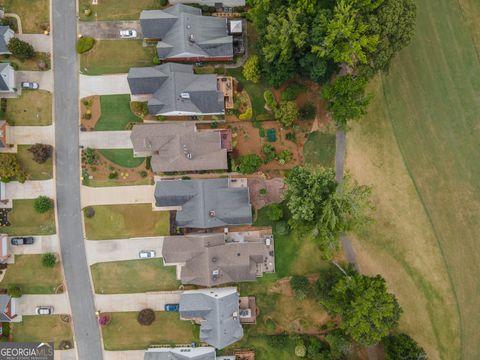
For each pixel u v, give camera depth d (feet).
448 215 224.94
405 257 224.74
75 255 226.38
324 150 226.58
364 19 189.06
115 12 229.45
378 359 221.87
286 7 196.24
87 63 228.63
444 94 226.99
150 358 214.69
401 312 207.00
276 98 227.20
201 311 208.54
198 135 216.74
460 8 228.22
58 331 225.97
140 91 220.23
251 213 215.72
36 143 226.38
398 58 227.40
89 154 224.12
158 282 225.56
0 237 219.41
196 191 214.90
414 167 225.76
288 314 224.74
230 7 227.40
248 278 217.77
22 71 228.84
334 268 224.12
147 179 226.79
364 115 226.17
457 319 223.10
